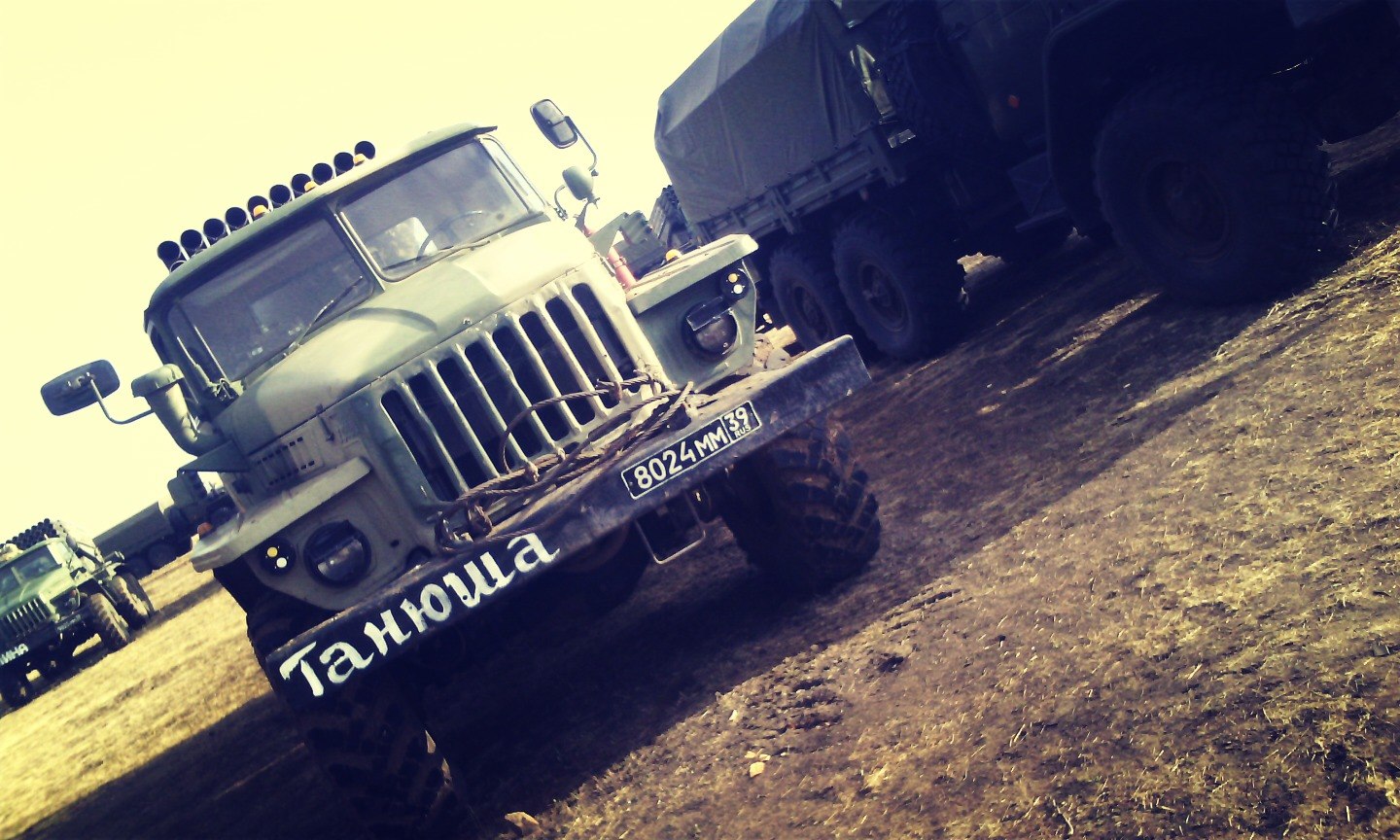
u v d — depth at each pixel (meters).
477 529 4.05
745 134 9.71
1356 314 4.59
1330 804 2.20
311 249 5.03
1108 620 3.30
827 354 4.41
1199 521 3.64
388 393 4.22
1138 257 6.02
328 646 3.76
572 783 4.04
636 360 4.50
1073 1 6.21
